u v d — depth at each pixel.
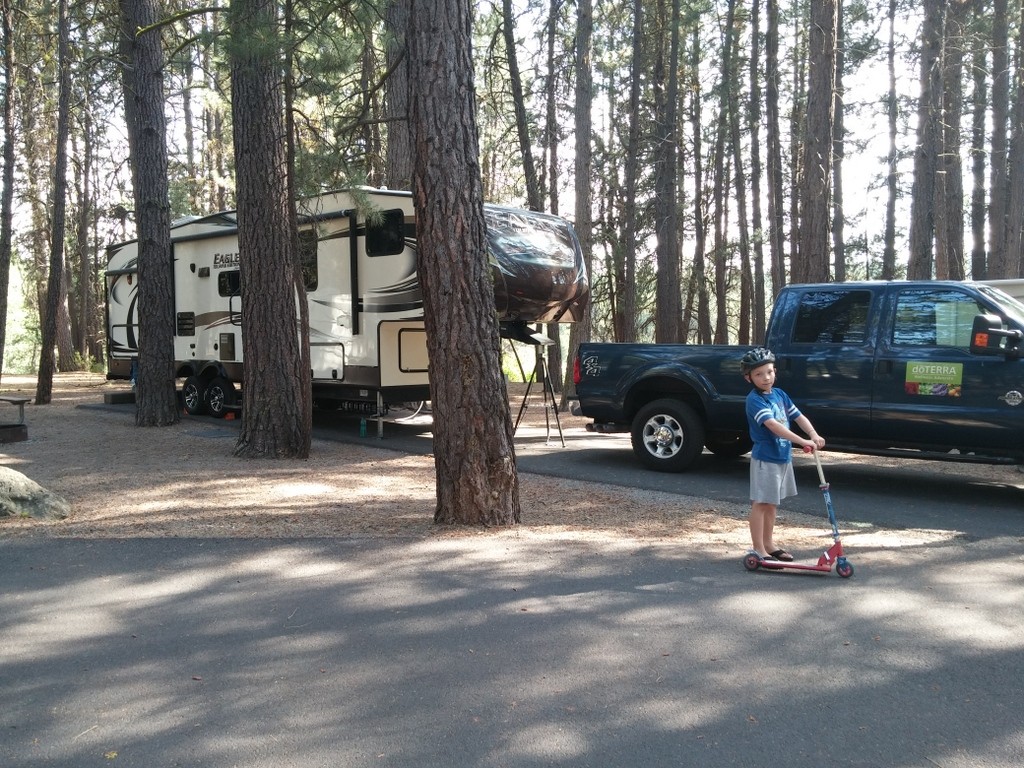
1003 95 21.42
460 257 6.65
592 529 6.87
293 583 5.41
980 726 3.48
